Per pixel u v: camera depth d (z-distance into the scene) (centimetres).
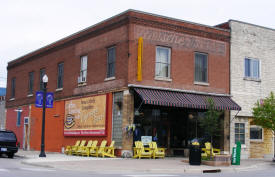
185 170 1797
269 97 2861
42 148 2492
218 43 2847
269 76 3091
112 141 2488
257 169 2067
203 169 1827
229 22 2939
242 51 2962
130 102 2438
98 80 2738
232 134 2862
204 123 2236
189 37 2708
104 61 2692
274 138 2836
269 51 3112
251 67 3011
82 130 2827
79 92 2931
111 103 2580
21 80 3919
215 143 2839
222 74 2844
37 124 3503
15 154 2788
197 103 2556
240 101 2912
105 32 2711
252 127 3006
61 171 1627
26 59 3831
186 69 2669
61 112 3128
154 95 2430
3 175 1349
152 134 2581
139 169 1750
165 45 2592
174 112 2703
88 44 2894
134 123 2478
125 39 2502
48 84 3391
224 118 2836
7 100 4188
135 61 2473
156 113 2619
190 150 2047
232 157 2217
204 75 2769
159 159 2372
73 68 3045
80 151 2609
